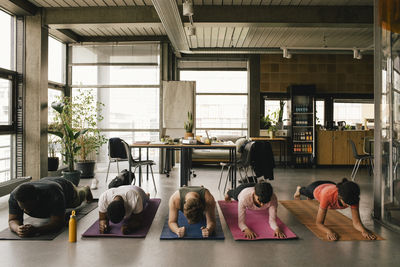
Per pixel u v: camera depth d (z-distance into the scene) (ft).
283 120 27.45
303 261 7.20
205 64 27.96
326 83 27.35
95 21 17.40
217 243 8.28
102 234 8.76
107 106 23.00
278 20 17.01
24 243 8.22
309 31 21.40
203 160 24.27
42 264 7.00
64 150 19.15
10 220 8.96
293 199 13.73
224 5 17.01
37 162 17.13
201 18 17.03
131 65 22.95
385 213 10.11
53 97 21.25
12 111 16.83
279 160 26.99
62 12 17.37
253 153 14.84
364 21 17.02
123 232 8.82
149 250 7.79
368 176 20.71
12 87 16.84
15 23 17.15
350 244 8.26
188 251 7.74
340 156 25.46
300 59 27.32
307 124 26.07
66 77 22.77
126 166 22.90
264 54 27.32
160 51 22.72
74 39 22.15
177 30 18.10
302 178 19.81
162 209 11.78
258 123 27.30
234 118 28.14
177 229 8.57
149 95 22.94
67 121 19.70
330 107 27.37
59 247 7.98
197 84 28.27
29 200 7.93
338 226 9.70
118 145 17.78
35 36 17.24
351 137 25.40
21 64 17.10
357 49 22.47
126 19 17.40
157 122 22.93
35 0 16.49
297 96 26.27
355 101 27.73
